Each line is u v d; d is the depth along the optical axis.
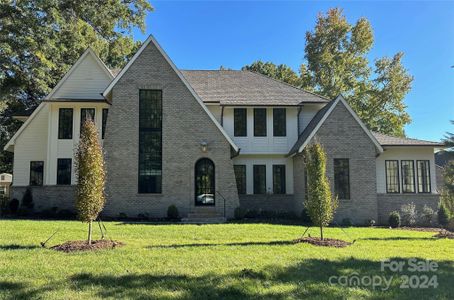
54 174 23.84
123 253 9.89
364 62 41.34
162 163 21.50
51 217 21.50
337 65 41.16
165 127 21.75
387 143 23.47
